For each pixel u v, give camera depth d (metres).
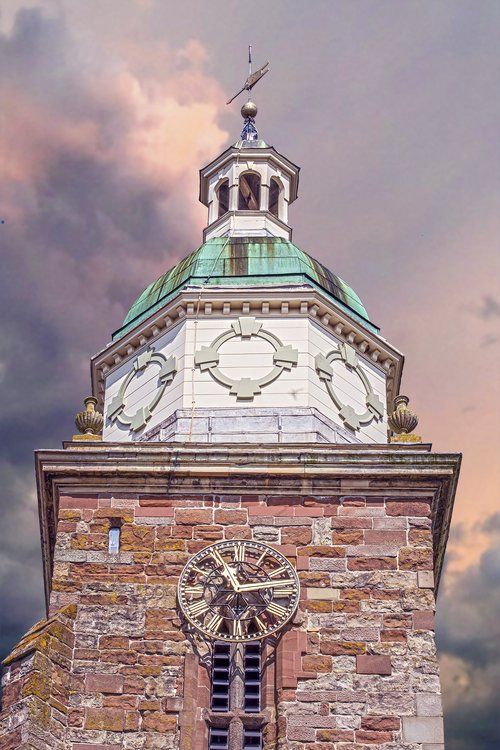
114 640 35.41
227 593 36.16
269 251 43.50
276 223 46.84
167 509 37.72
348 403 41.31
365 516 37.59
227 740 34.16
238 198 47.56
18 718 33.47
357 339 42.66
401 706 34.38
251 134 50.75
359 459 38.16
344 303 42.94
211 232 46.81
